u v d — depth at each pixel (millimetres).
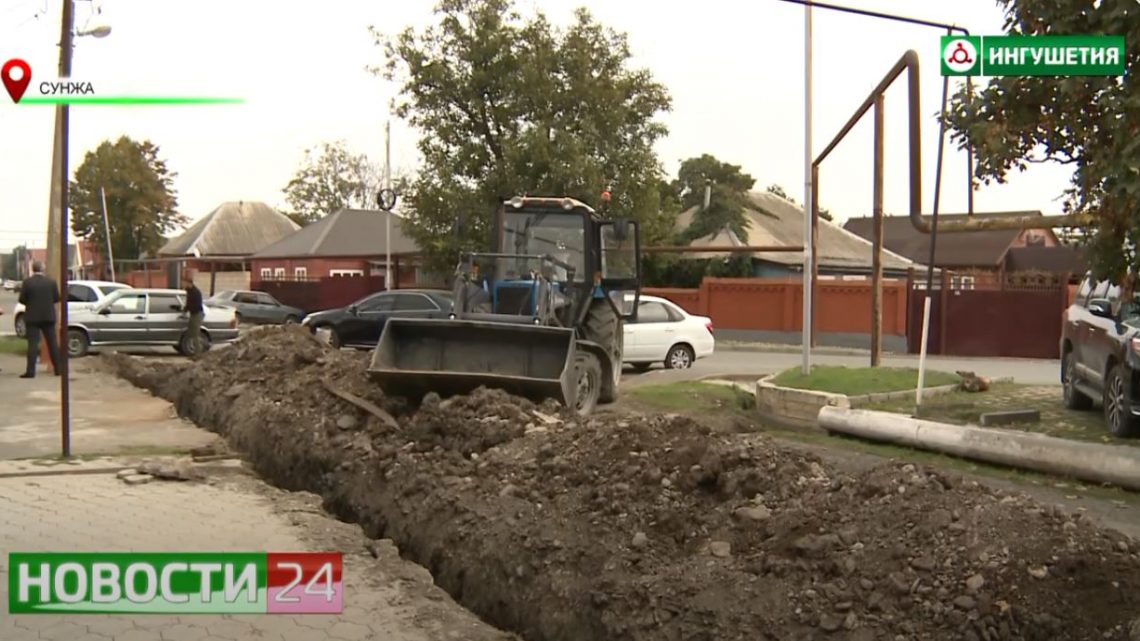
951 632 4316
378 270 44594
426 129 27266
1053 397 13211
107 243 54125
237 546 6348
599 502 6176
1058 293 26031
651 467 6434
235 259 51875
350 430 9320
